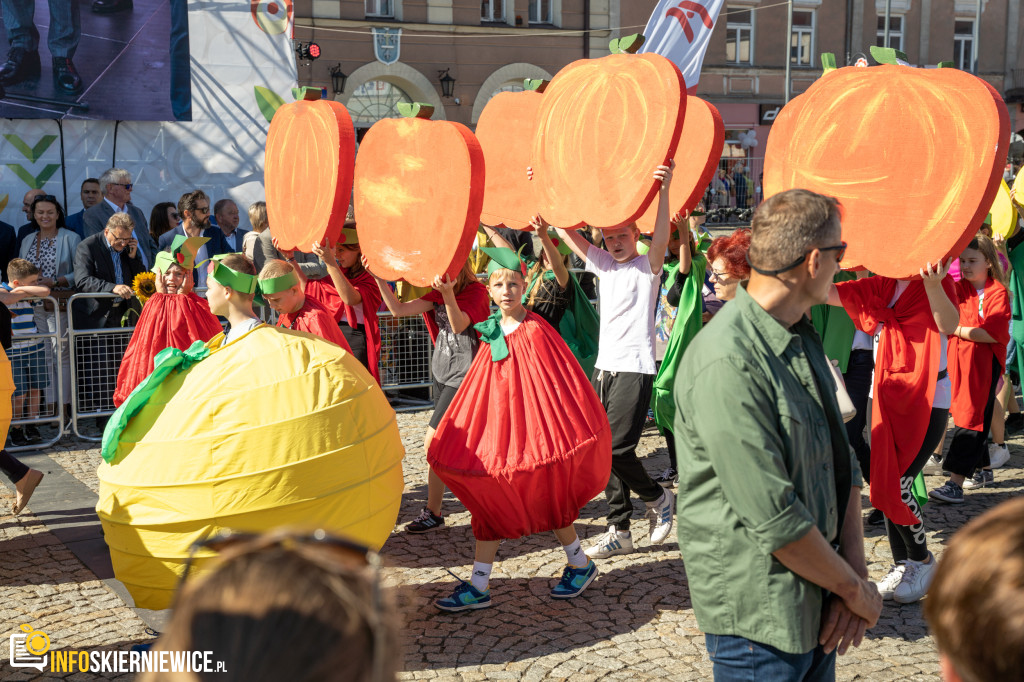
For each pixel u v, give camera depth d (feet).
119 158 31.76
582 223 16.61
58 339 24.72
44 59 30.45
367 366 19.81
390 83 84.58
